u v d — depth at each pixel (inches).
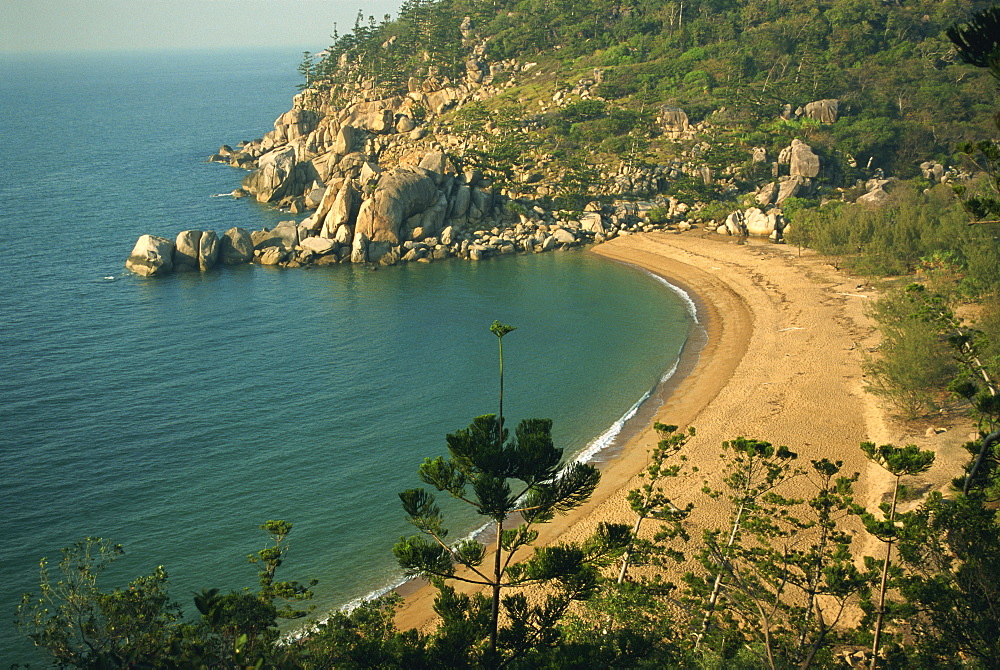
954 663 1088.2
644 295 4089.6
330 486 2266.2
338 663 1069.8
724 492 2078.0
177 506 2153.1
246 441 2527.1
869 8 7534.5
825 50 7229.3
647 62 7455.7
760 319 3575.3
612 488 2230.6
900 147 6082.7
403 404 2810.0
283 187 6215.6
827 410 2541.8
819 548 1418.6
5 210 5713.6
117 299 3969.0
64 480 2271.2
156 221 5556.1
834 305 3602.4
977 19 716.0
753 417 2556.6
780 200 5374.0
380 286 4274.1
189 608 1747.0
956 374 2327.8
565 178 5526.6
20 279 4227.4
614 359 3255.4
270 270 4584.2
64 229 5260.8
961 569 1107.9
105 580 1833.2
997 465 1174.3
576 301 4013.3
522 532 1048.8
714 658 1256.8
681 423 2605.8
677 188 5546.3
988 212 985.5
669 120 6343.5
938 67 7071.9
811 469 2172.7
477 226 5152.6
